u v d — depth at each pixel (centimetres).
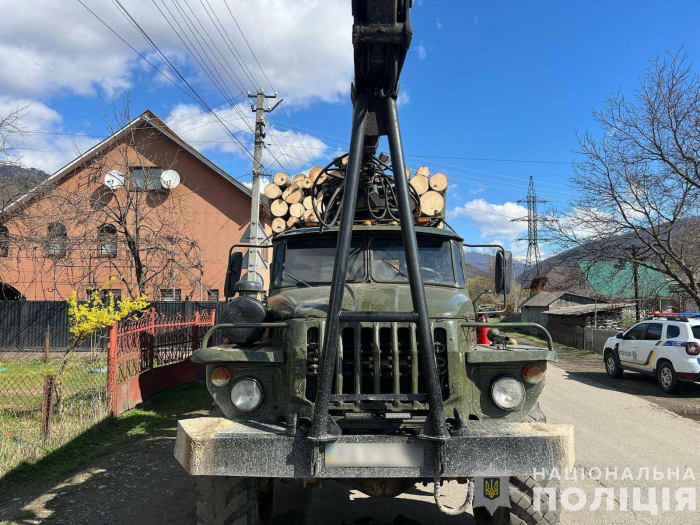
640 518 429
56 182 1803
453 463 285
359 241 452
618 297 2291
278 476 284
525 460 287
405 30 297
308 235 461
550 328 2845
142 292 1520
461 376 333
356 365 325
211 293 2106
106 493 477
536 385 341
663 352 1131
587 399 1027
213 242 2136
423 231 458
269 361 332
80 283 1708
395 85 316
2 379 968
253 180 1528
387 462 287
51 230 1576
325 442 288
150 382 896
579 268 1961
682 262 1700
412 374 325
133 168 1900
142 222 1916
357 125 320
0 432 618
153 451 607
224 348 357
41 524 411
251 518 320
